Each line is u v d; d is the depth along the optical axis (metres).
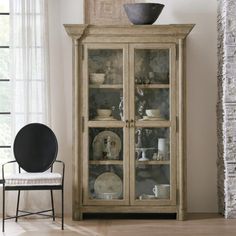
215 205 6.01
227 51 5.61
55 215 5.87
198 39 6.00
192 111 6.01
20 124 5.82
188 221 5.53
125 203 5.60
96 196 5.61
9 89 6.10
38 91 5.82
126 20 5.94
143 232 5.02
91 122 5.60
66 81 5.96
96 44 5.58
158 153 5.61
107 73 5.61
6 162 5.84
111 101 5.62
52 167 5.79
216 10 6.00
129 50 5.59
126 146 5.61
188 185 6.01
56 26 5.95
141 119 5.61
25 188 5.14
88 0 5.95
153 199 5.60
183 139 5.57
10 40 5.80
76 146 5.57
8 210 5.82
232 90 5.61
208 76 6.00
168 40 5.58
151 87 5.61
